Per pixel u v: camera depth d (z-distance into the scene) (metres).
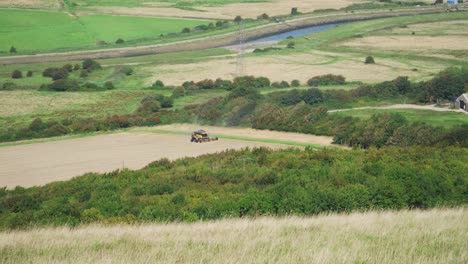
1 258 68.62
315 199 131.38
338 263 60.22
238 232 82.25
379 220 91.12
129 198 155.12
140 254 66.50
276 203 133.62
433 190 144.12
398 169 161.50
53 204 161.12
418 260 60.84
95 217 135.75
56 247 75.81
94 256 66.94
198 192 154.12
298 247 67.56
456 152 199.00
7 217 148.50
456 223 84.62
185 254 66.12
